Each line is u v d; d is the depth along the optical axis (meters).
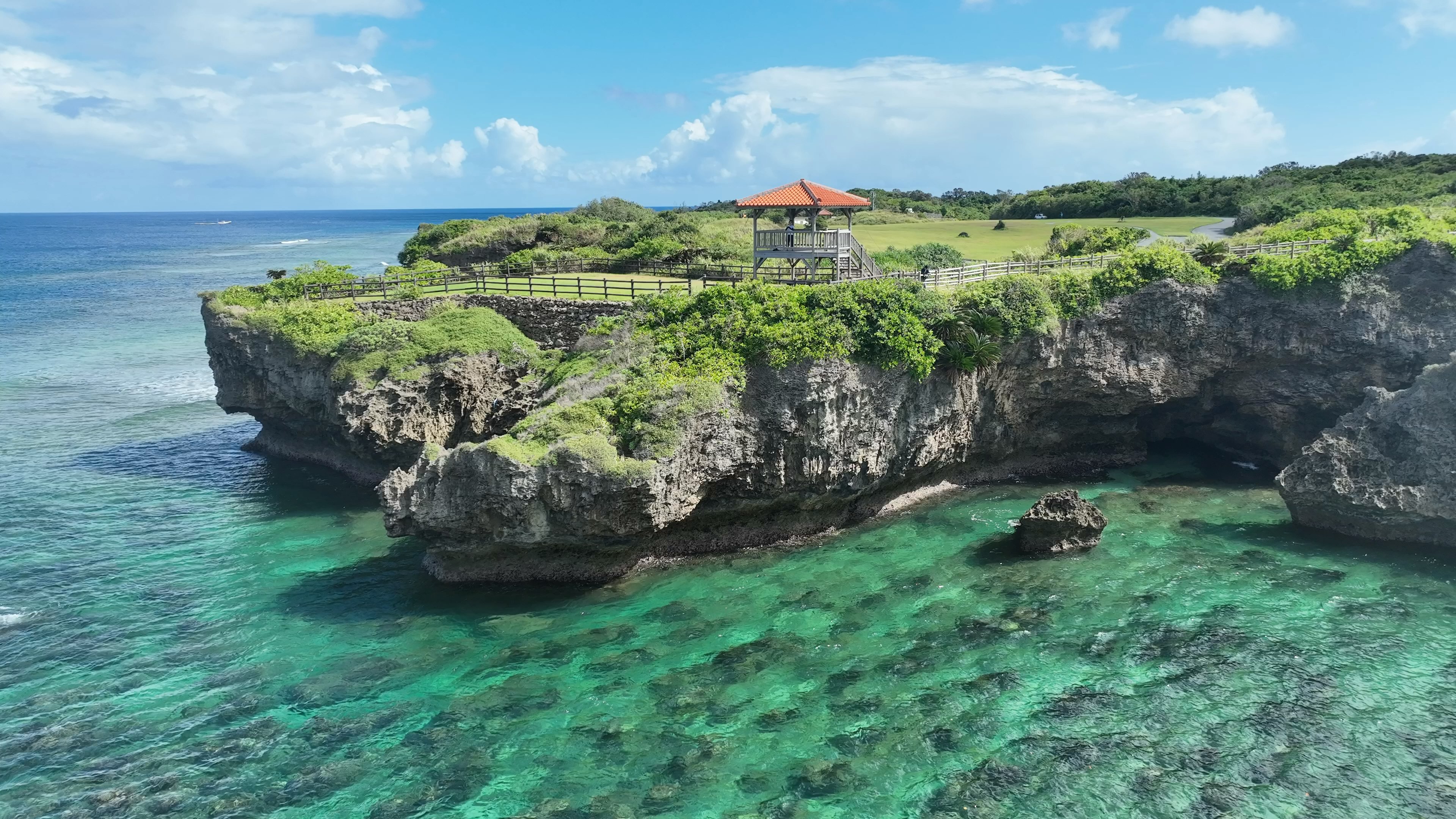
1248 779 20.11
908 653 25.91
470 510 29.45
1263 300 40.56
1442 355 38.50
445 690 24.45
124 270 141.62
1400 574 30.27
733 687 24.38
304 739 22.25
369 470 42.16
